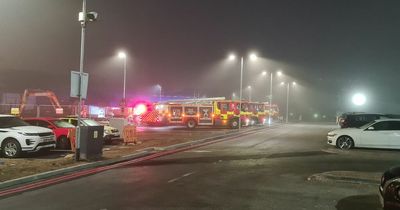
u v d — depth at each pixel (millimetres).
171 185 11297
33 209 8656
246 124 45625
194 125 42781
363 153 19172
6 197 9797
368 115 26969
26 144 17016
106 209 8625
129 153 18562
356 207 8914
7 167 13719
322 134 33406
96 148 16328
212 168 14500
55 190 10609
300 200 9547
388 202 7402
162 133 33406
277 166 14977
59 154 18656
